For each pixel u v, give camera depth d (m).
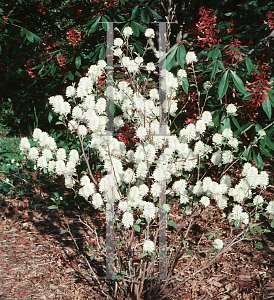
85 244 3.18
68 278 2.71
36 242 3.19
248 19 4.13
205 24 3.39
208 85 3.14
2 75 7.21
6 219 3.56
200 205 2.58
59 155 2.28
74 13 4.77
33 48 7.01
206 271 2.78
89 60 4.05
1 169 4.20
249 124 3.34
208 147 2.61
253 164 4.52
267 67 3.28
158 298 2.37
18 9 4.94
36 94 6.20
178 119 3.78
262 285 2.56
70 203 3.77
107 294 2.51
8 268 2.78
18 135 6.04
